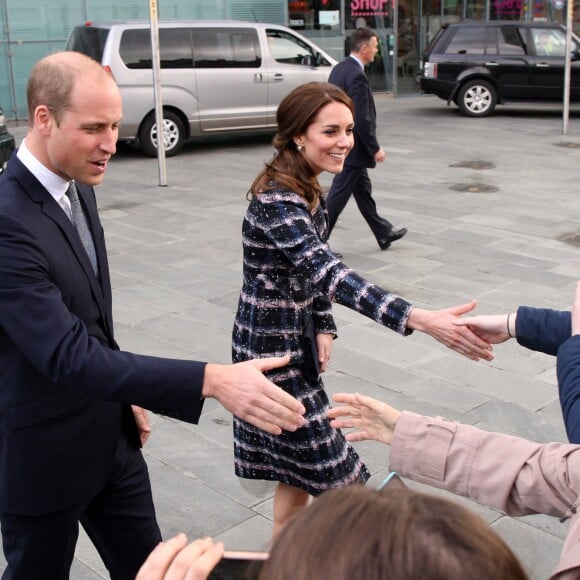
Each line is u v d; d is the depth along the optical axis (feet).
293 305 8.85
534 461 5.19
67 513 7.33
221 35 40.86
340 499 2.85
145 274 22.11
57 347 6.41
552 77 51.65
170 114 40.22
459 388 15.43
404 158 38.65
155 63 32.45
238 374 6.25
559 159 38.29
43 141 6.78
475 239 25.31
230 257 23.71
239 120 41.81
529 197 30.86
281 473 9.23
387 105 59.41
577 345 5.65
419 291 20.68
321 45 59.36
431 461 5.44
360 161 23.07
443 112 55.26
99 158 6.84
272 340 8.84
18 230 6.60
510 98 52.54
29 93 6.77
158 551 3.81
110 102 6.71
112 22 39.96
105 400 6.37
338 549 2.66
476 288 20.86
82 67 6.66
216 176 35.65
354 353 17.03
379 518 2.72
